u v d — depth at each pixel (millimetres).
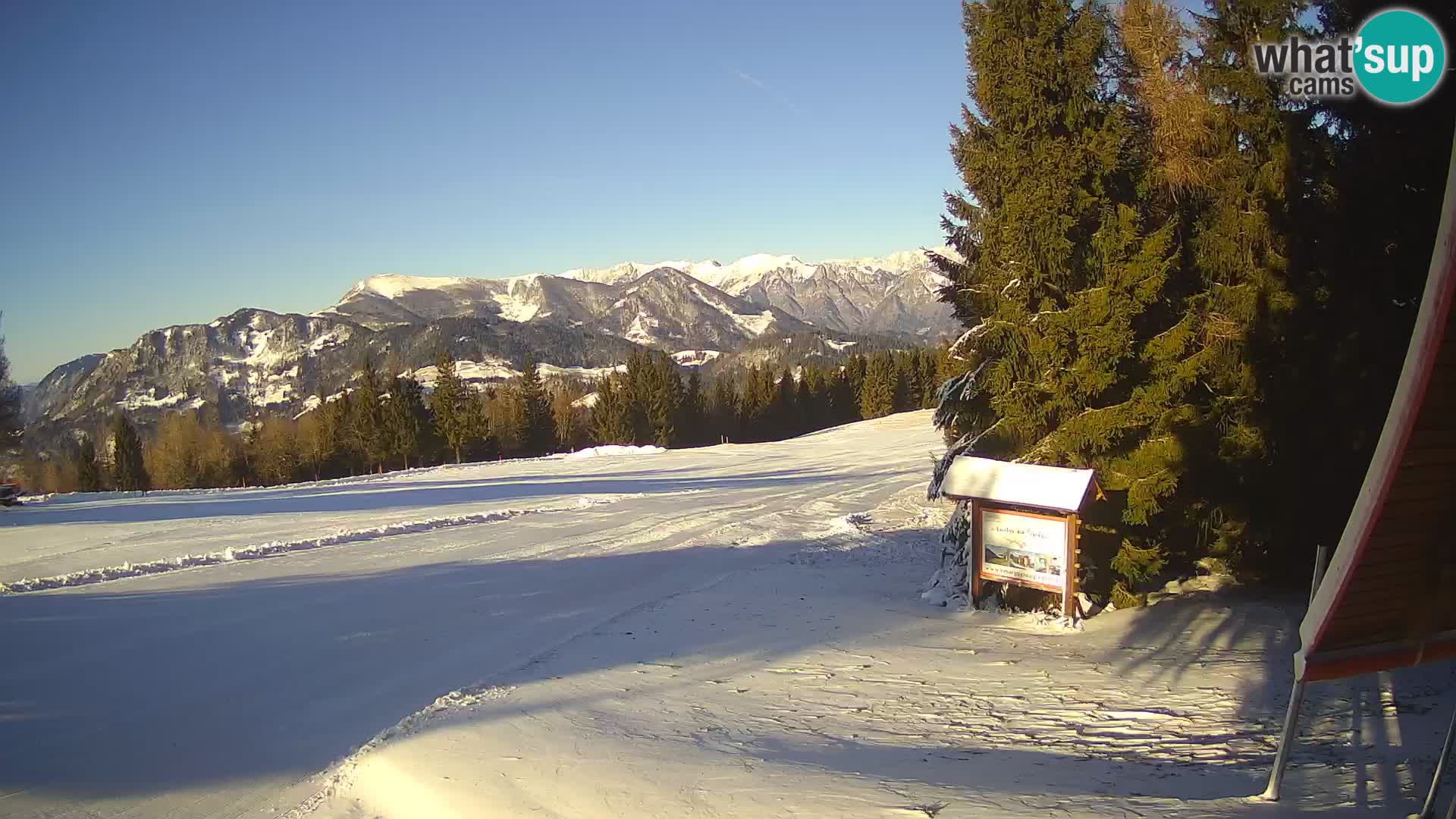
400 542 22625
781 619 13742
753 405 105125
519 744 8102
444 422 84312
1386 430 4727
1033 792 6242
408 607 15250
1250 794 6020
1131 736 7840
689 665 11250
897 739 8031
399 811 7070
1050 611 13125
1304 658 5426
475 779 7230
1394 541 4973
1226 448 12742
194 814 7285
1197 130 12898
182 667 11844
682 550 20547
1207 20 13164
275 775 8094
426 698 10266
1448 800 5613
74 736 9211
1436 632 5469
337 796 7512
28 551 22516
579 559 19781
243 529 25578
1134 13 13250
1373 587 5129
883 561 18391
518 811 6531
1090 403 12844
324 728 9367
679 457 52938
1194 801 5875
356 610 15062
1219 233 12914
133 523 27766
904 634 12586
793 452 54750
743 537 21922
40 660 12227
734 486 34781
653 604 15109
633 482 37844
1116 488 12492
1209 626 11992
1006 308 13266
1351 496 12312
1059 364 12828
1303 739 7375
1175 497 12945
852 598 15055
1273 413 12523
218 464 87188
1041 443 13156
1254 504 12891
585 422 101062
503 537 23188
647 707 9398
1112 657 10898
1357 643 5441
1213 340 12641
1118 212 12688
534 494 34281
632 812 6328
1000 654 11305
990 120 14094
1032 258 12992
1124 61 13664
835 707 9281
